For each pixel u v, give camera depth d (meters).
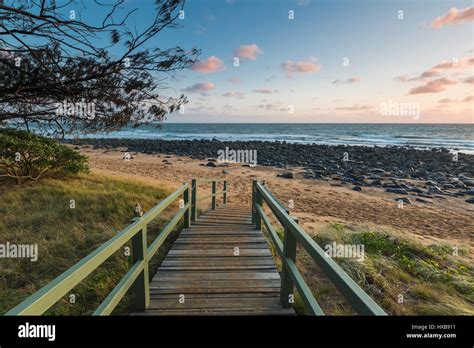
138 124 3.52
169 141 47.00
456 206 11.93
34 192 8.14
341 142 51.22
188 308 2.84
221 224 6.25
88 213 6.50
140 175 16.66
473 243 7.47
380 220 9.66
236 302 2.96
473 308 3.46
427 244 6.42
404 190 14.24
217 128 120.38
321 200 12.29
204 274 3.62
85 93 3.14
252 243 4.83
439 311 3.23
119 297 2.14
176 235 5.48
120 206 7.02
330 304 3.41
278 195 13.08
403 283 4.07
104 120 3.39
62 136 3.52
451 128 114.75
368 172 20.30
